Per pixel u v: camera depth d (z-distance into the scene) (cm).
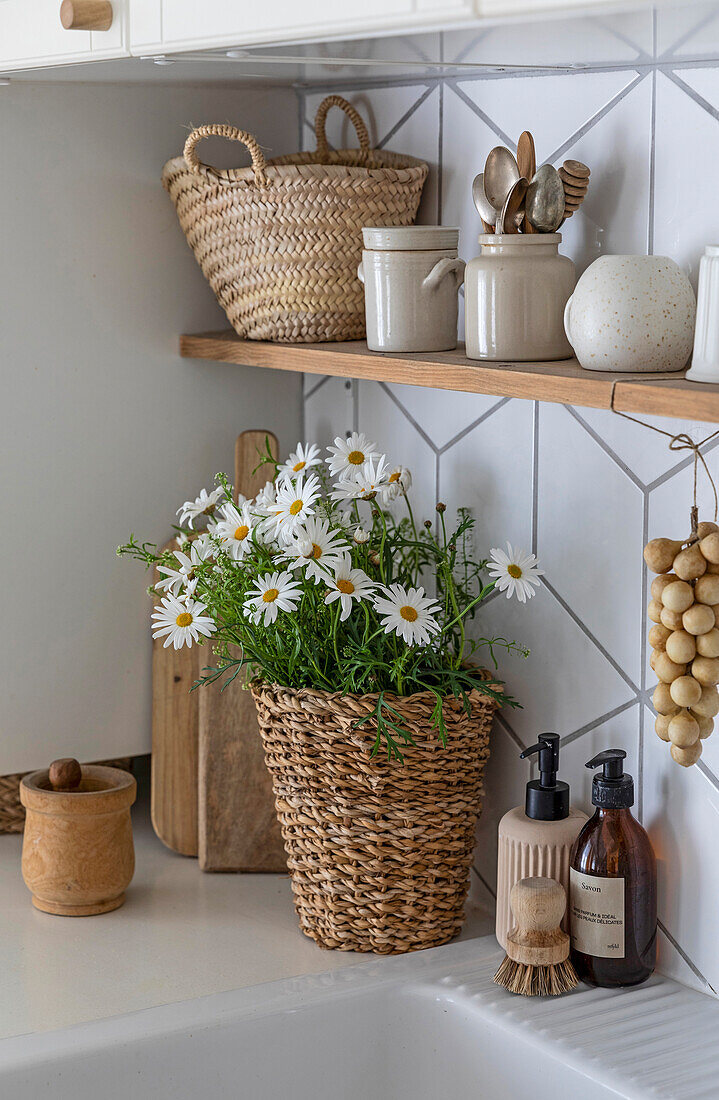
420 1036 109
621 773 106
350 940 117
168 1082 102
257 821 138
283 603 109
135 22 99
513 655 122
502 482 122
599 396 86
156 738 142
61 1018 104
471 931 122
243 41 87
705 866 104
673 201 101
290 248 122
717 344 84
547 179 100
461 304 126
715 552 87
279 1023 105
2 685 139
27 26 115
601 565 111
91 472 141
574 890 108
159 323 143
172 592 126
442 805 113
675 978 109
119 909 128
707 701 91
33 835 127
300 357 121
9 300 134
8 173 132
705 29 75
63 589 141
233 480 151
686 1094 90
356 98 139
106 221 138
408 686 114
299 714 112
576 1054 96
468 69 114
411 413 134
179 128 141
